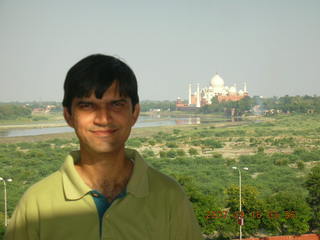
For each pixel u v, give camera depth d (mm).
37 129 101562
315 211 22578
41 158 49531
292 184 34906
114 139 1585
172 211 1657
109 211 1536
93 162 1623
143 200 1614
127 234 1532
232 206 21859
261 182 35844
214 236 22203
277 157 49312
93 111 1557
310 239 19812
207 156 52562
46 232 1529
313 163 46344
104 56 1638
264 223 20562
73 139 73500
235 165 45312
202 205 21172
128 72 1638
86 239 1513
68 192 1539
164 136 78688
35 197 1589
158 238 1593
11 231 1594
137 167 1624
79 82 1545
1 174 39094
